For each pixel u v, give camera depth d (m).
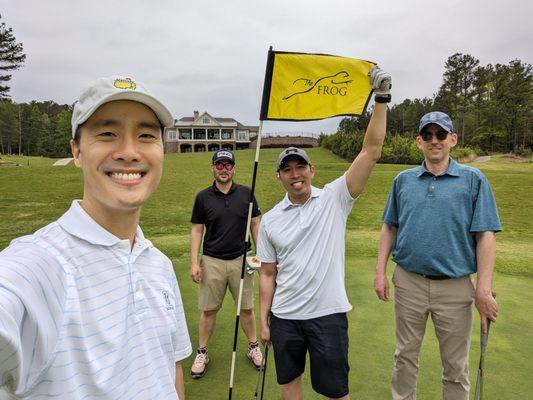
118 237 1.02
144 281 1.06
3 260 0.78
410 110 72.31
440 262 2.41
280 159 2.31
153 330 1.05
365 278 5.00
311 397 2.65
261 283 2.52
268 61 2.30
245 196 3.24
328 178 20.75
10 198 14.79
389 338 3.40
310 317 2.22
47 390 0.81
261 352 3.14
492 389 2.68
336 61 2.29
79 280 0.89
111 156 0.98
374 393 2.65
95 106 0.93
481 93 62.56
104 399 0.88
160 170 1.07
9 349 0.70
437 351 3.21
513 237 8.69
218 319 3.87
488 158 46.78
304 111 2.34
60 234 0.91
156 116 1.04
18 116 68.88
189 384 2.79
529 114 60.28
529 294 4.44
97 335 0.89
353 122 48.97
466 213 2.38
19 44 36.28
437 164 2.47
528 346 3.25
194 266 3.22
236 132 64.81
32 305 0.76
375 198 14.74
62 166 27.33
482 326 2.32
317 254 2.24
